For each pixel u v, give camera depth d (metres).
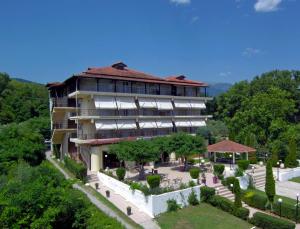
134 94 49.81
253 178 39.75
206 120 63.75
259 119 59.41
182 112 59.88
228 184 34.53
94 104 46.78
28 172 21.14
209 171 43.03
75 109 51.06
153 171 41.16
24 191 15.72
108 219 18.44
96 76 44.97
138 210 28.77
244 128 60.03
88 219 17.42
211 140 59.34
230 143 44.34
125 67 58.00
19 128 41.22
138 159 35.66
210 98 62.06
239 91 97.50
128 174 41.78
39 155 37.69
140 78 51.44
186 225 25.89
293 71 99.06
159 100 53.88
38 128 68.88
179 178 37.88
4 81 97.94
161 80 54.97
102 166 45.53
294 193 36.62
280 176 42.81
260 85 93.38
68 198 16.58
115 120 48.12
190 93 60.50
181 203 29.78
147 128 52.62
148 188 29.30
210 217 27.73
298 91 91.25
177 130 58.00
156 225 25.64
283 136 55.41
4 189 16.36
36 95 99.19
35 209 15.09
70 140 50.38
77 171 37.66
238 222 26.89
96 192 33.19
